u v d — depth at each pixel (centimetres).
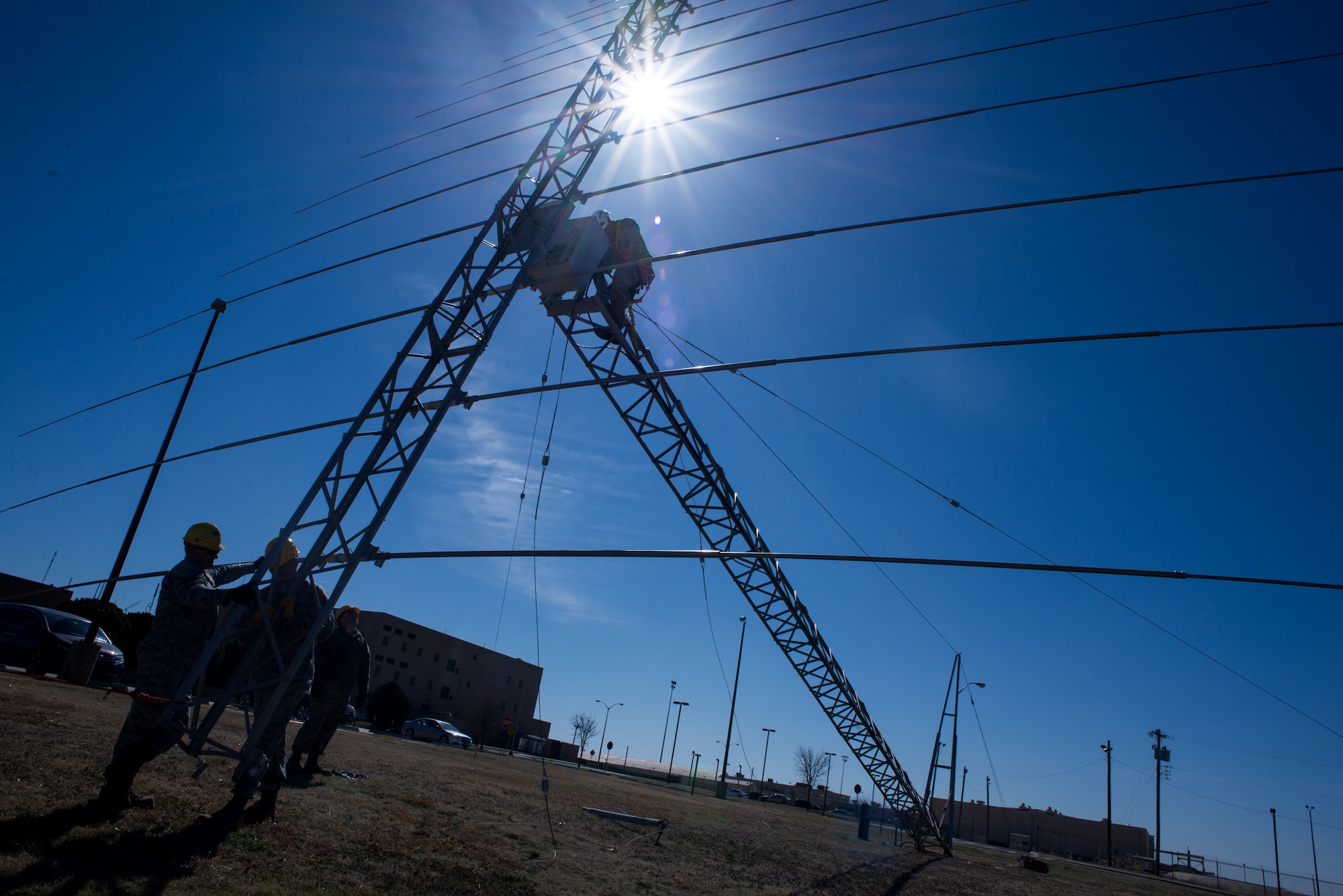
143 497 1453
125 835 444
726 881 790
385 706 4538
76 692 1129
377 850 562
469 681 6988
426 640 6606
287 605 642
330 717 883
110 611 2267
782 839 1467
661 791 2656
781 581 2025
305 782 796
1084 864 4494
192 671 538
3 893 327
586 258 1062
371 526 779
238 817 541
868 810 2367
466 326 936
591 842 847
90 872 374
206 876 412
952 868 1855
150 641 514
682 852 936
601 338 1427
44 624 1463
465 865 577
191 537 528
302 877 454
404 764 1208
